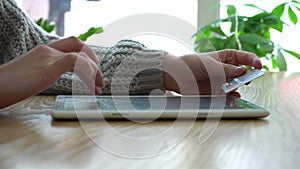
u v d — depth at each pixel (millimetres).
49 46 524
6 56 709
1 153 302
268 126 416
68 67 491
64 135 365
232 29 1570
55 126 407
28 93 497
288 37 1722
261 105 566
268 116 470
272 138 360
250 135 372
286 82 907
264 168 270
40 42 751
